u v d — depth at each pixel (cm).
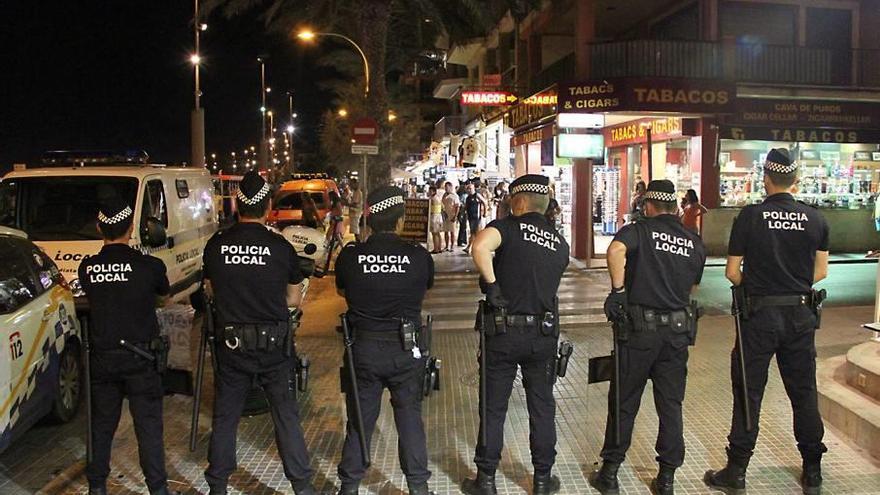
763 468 505
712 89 1598
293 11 2077
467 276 1477
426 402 660
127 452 555
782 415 609
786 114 1762
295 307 492
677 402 463
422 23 2469
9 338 507
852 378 600
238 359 439
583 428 593
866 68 1819
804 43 1939
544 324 456
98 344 446
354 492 451
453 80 4059
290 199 2189
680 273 453
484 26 2156
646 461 521
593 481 489
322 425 605
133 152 1035
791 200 466
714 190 1761
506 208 1386
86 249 841
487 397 466
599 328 988
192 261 1056
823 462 511
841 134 1802
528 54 2428
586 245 1684
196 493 481
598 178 2225
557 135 1627
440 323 1035
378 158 1939
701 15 1925
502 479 496
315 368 792
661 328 450
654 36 2202
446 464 520
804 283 462
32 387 545
